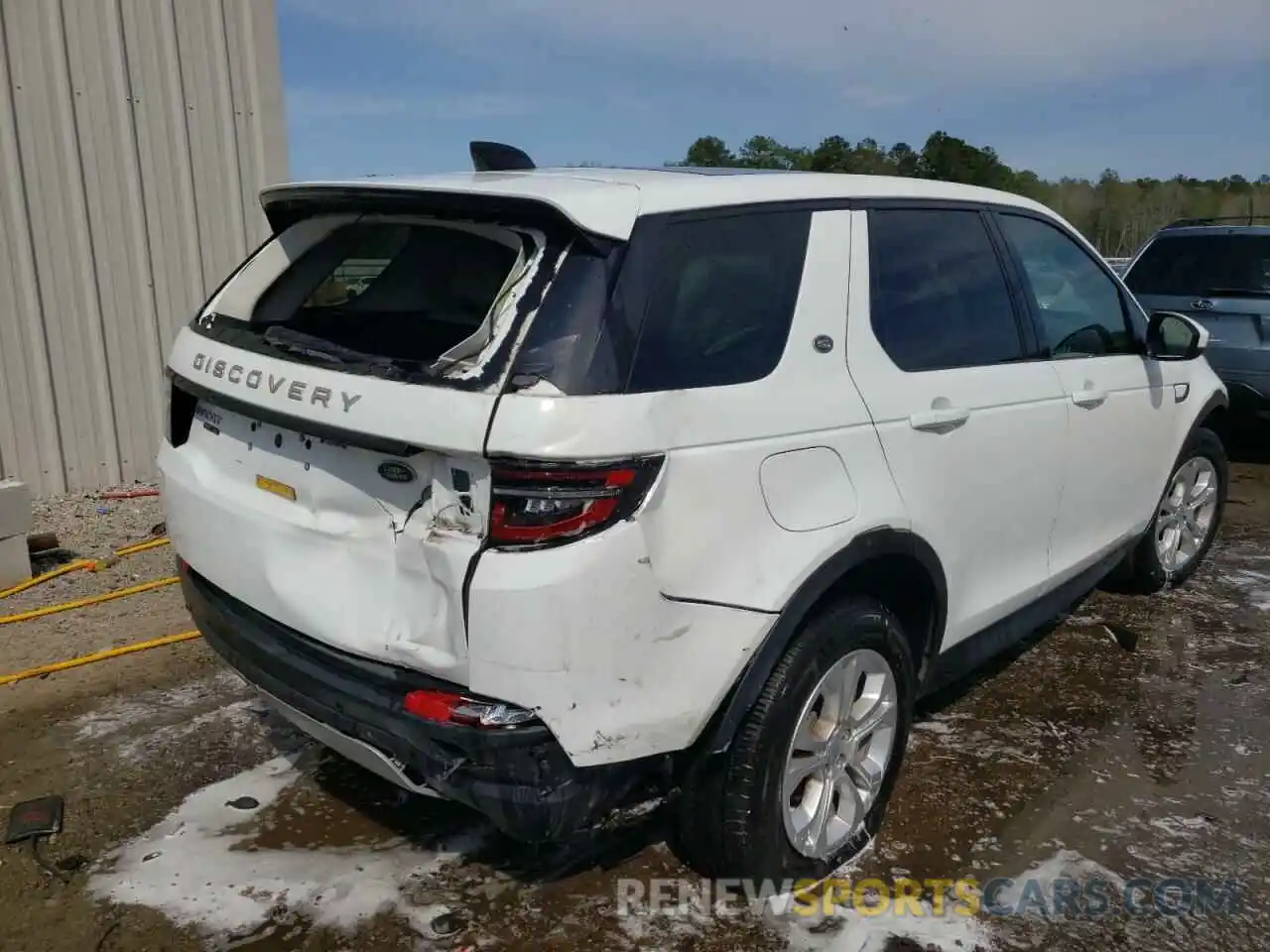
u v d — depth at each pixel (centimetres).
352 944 271
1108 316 438
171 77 667
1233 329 794
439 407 227
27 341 628
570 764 231
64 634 454
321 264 328
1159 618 511
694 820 277
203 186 694
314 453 259
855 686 295
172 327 694
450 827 323
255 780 346
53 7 612
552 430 220
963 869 309
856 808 306
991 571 356
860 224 310
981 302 357
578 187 253
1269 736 394
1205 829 332
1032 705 417
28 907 281
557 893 292
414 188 262
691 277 257
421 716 234
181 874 297
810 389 277
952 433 321
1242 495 755
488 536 224
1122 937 281
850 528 276
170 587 510
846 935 278
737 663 252
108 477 676
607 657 229
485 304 291
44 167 621
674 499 237
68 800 332
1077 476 400
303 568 264
